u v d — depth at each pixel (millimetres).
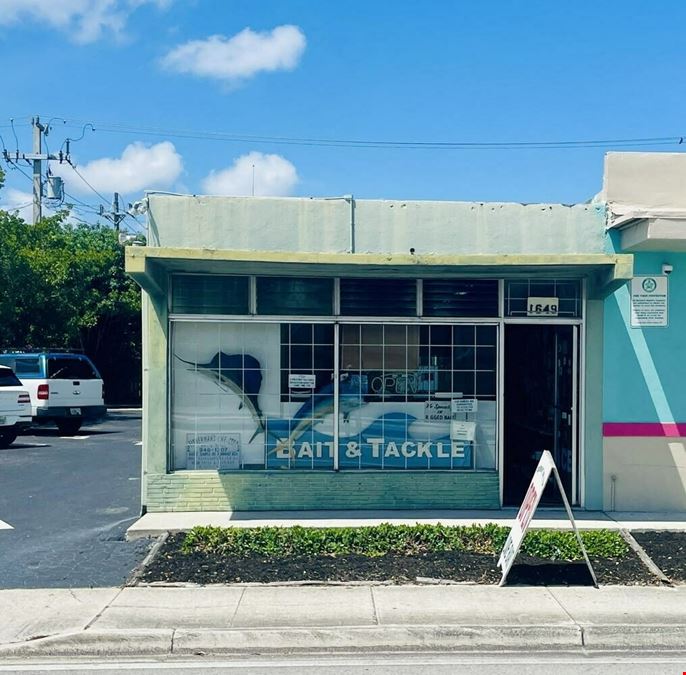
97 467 15039
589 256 9367
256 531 8922
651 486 10672
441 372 10789
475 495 10664
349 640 6473
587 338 10688
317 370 10734
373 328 10750
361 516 10242
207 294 10570
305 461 10734
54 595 7395
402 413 10805
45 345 26391
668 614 6902
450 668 6039
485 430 10797
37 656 6309
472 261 9297
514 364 12609
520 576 7781
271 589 7484
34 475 14062
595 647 6527
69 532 9789
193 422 10625
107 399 33250
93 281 30672
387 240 10531
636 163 10797
